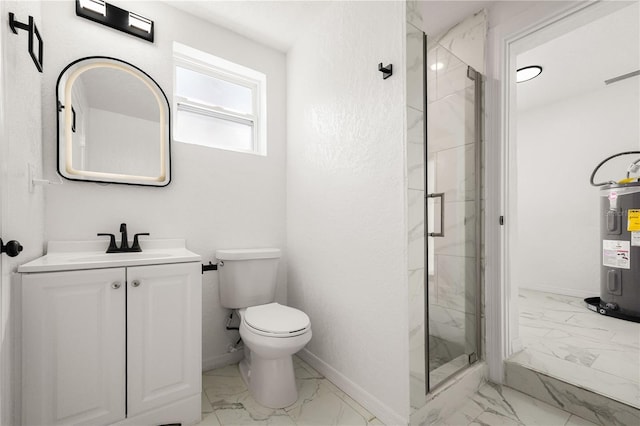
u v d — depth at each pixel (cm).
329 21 184
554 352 179
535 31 155
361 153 156
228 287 185
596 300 291
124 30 169
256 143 232
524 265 369
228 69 217
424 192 136
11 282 100
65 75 151
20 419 101
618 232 253
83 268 112
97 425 113
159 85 180
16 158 100
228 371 188
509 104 169
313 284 194
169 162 179
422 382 130
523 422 135
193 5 186
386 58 141
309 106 203
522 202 371
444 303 165
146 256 150
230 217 204
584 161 323
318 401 153
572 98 332
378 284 143
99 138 160
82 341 111
